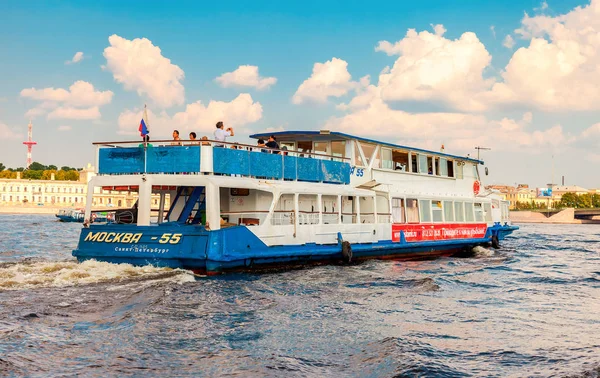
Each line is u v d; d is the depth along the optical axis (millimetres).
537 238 55469
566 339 11328
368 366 9258
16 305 12773
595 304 15656
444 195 29078
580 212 177250
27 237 47219
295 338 10922
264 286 16266
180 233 17703
